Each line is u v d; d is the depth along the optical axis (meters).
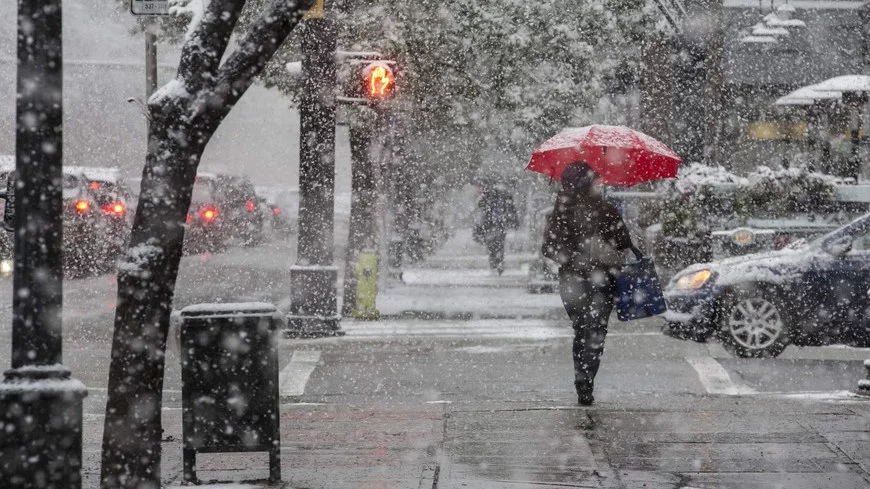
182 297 51.78
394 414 24.23
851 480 18.27
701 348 35.16
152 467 15.71
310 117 37.47
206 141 15.68
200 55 15.56
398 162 55.72
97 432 22.86
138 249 15.48
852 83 58.25
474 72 53.09
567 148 27.62
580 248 25.06
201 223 78.25
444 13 51.06
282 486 17.53
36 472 13.83
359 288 43.16
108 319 42.88
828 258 33.56
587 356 25.17
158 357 15.64
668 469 18.98
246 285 57.78
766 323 33.53
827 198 46.12
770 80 63.81
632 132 27.77
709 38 54.56
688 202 46.41
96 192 60.91
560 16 53.25
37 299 13.91
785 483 18.08
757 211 46.34
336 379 29.56
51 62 13.91
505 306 46.75
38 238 13.89
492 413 24.23
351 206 44.09
